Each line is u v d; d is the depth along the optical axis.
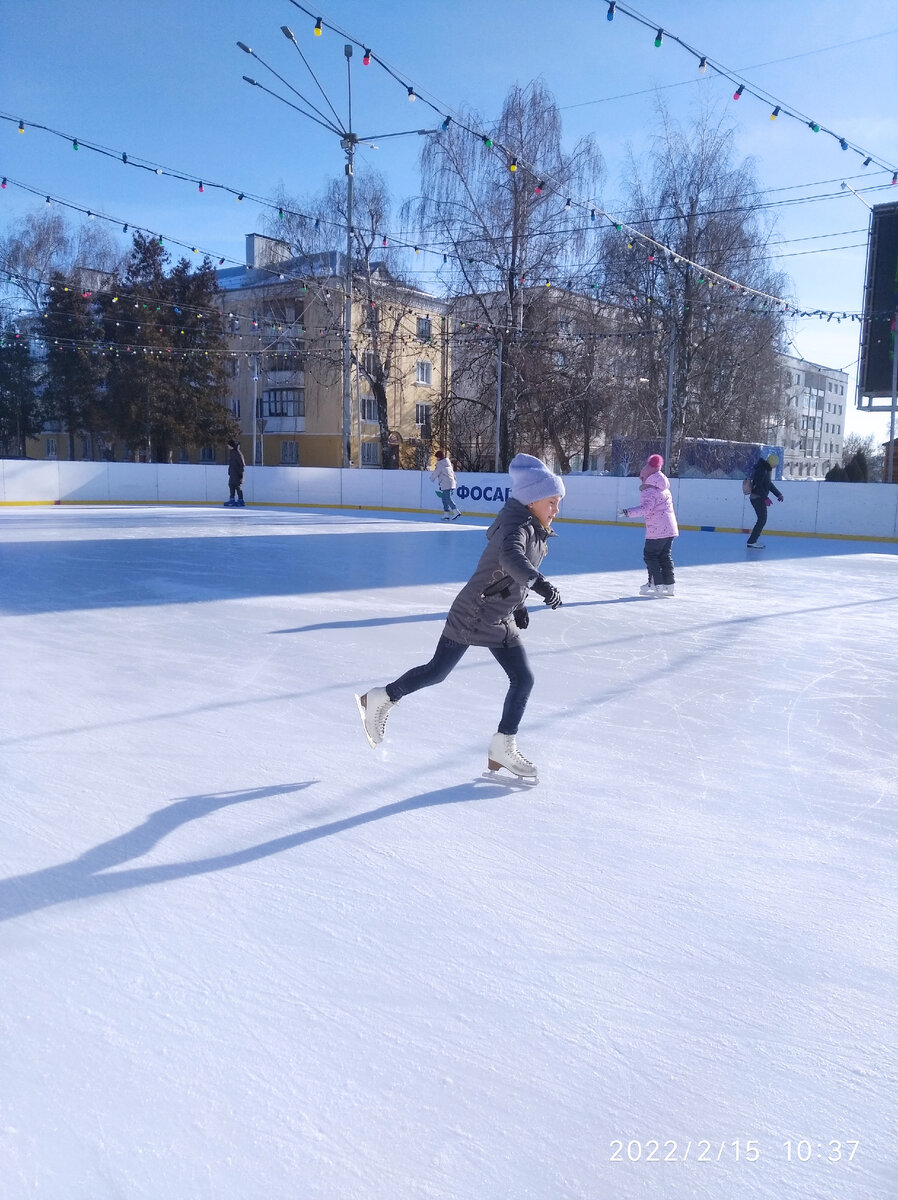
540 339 26.31
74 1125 1.54
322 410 38.97
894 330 20.34
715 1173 1.49
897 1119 1.63
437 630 6.43
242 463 22.58
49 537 13.21
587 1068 1.74
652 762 3.66
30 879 2.46
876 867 2.70
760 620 7.39
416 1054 1.76
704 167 24.45
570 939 2.22
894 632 6.95
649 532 8.63
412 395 40.53
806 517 17.23
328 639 6.03
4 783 3.19
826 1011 1.95
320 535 14.54
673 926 2.30
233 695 4.52
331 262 30.09
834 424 84.75
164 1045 1.76
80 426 38.19
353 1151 1.51
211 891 2.42
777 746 3.94
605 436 31.27
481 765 3.55
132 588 8.31
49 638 5.91
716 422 27.75
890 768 3.66
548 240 25.00
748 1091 1.69
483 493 21.27
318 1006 1.90
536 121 24.23
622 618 7.34
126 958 2.07
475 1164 1.49
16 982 1.96
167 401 36.75
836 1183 1.47
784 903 2.45
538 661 5.60
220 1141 1.52
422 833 2.85
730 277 24.84
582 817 3.04
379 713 3.38
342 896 2.41
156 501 23.42
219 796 3.12
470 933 2.23
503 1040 1.81
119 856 2.62
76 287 35.88
